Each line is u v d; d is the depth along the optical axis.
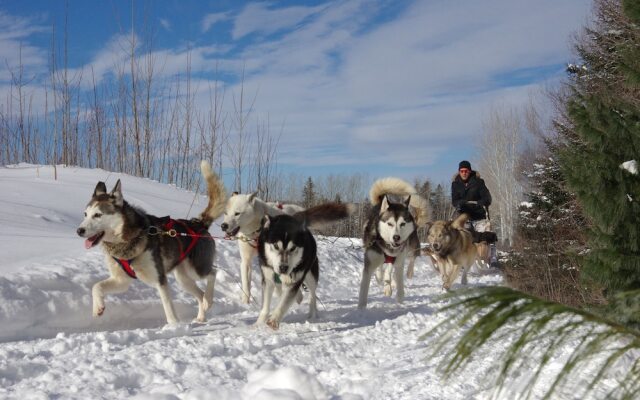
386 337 4.63
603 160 3.29
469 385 2.88
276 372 2.90
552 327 1.48
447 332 1.56
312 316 5.85
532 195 9.20
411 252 8.91
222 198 6.07
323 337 4.74
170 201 12.23
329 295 7.98
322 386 2.88
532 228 8.48
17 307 4.64
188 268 5.63
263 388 2.73
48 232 7.74
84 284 5.47
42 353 3.78
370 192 7.57
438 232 8.48
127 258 4.96
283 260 4.91
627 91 5.42
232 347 4.10
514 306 1.44
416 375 3.17
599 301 4.34
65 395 2.92
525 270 8.29
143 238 5.03
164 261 5.27
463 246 8.79
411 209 7.74
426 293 8.05
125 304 5.48
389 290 7.61
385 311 6.23
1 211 8.41
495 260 10.77
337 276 9.34
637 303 1.89
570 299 6.81
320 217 5.86
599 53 9.60
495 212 31.16
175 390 3.04
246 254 6.66
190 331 4.84
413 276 10.48
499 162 29.77
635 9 3.77
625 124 3.28
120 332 4.42
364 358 3.96
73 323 5.01
